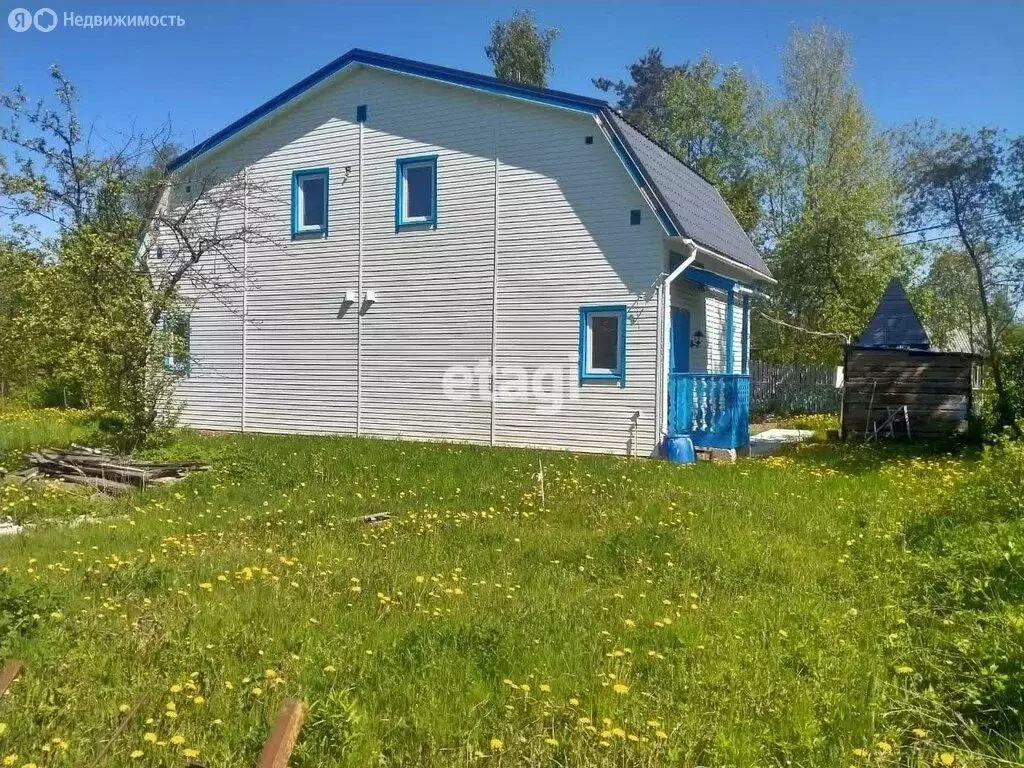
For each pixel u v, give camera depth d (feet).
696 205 56.18
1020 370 52.80
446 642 15.03
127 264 40.06
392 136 54.29
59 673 13.58
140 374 40.60
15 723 11.79
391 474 35.78
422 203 54.03
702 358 56.75
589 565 21.59
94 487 34.14
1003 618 15.52
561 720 12.40
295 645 15.16
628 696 13.08
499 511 29.12
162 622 15.97
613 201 47.37
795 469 39.29
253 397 59.62
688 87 127.95
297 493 32.12
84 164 41.42
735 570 21.09
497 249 50.83
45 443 44.88
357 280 55.62
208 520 27.20
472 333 51.70
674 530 25.20
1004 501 25.12
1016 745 11.50
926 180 61.41
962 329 94.43
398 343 54.19
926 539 23.03
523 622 16.53
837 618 16.90
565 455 44.50
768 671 14.06
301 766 10.97
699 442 47.50
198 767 9.77
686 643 15.57
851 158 118.32
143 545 23.50
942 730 12.30
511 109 50.26
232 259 60.23
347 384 56.03
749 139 123.85
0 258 40.06
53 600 16.72
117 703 12.70
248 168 59.52
